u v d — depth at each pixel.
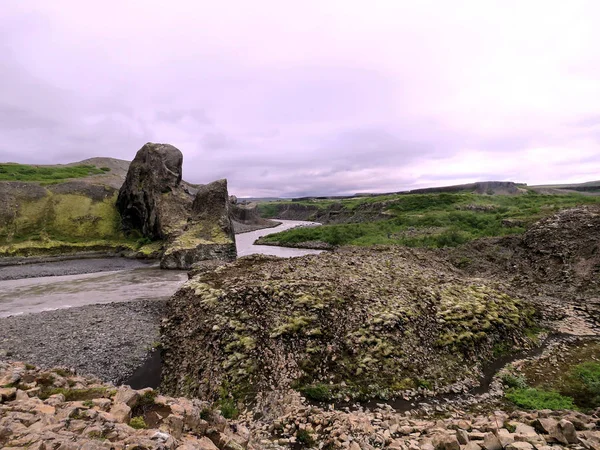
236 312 22.22
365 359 18.36
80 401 8.73
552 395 15.57
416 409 15.27
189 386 18.38
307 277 26.61
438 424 12.87
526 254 41.41
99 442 6.50
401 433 12.52
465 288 26.80
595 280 31.75
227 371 18.20
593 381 16.52
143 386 19.75
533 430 10.98
